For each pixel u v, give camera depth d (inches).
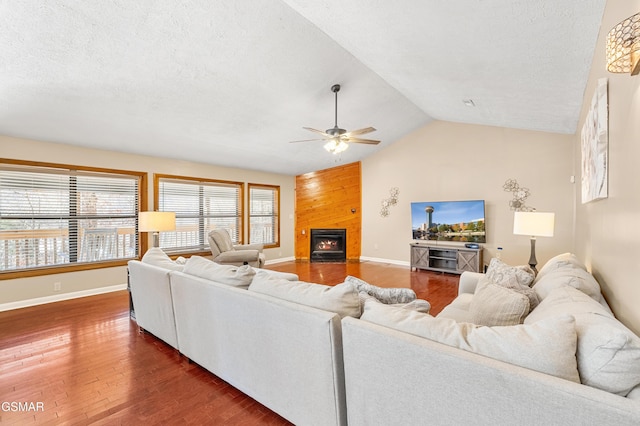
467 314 86.6
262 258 204.7
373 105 189.9
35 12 85.7
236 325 74.6
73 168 167.9
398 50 111.7
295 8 96.0
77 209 170.9
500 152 216.1
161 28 100.3
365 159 289.4
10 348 103.5
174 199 216.4
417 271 239.5
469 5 71.6
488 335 41.9
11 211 150.1
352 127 214.1
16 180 151.3
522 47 85.7
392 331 48.2
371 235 287.0
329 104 174.6
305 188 306.5
